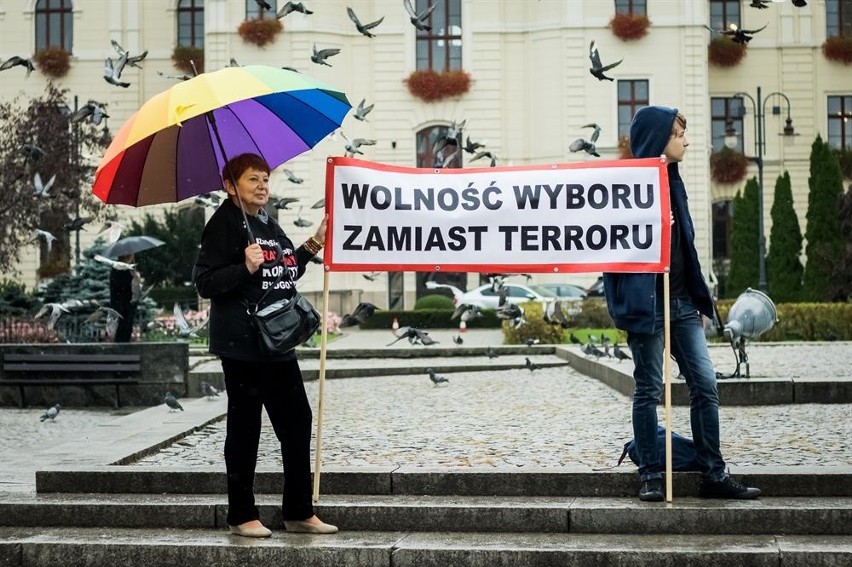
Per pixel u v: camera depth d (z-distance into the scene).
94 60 57.38
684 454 9.80
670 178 9.93
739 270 47.47
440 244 9.90
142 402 20.17
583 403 16.94
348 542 9.12
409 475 10.05
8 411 19.72
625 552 8.73
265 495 10.18
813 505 9.27
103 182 9.33
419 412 16.14
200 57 56.31
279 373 9.38
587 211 9.76
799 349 26.11
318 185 51.41
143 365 20.14
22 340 26.98
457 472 10.01
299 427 9.38
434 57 53.25
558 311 17.95
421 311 46.50
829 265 41.44
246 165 9.28
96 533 9.60
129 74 57.34
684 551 8.69
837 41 58.84
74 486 10.38
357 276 51.41
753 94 59.09
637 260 9.62
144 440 12.70
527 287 46.75
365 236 9.88
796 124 59.00
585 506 9.41
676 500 9.57
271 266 9.31
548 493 9.91
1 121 47.16
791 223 44.56
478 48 52.88
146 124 8.87
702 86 51.81
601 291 47.12
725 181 57.38
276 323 9.04
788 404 15.69
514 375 22.91
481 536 9.30
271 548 9.02
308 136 10.02
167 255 49.84
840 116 59.28
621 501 9.61
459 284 51.94
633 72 51.81
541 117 52.62
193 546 9.11
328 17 51.88
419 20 14.95
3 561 9.27
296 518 9.44
